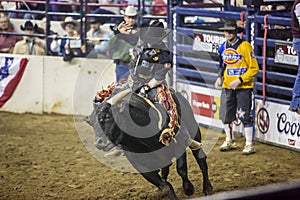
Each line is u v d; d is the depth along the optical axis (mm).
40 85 26734
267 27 20562
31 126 24125
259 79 21422
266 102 20859
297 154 19562
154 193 15508
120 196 15344
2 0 26938
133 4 27172
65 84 26453
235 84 19047
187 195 14273
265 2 21016
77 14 25859
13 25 28656
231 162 18547
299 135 19656
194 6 24859
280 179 16688
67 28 27625
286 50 20000
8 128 23703
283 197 5684
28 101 26906
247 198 5711
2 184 16531
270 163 18438
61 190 15945
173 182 16375
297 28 18406
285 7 23344
